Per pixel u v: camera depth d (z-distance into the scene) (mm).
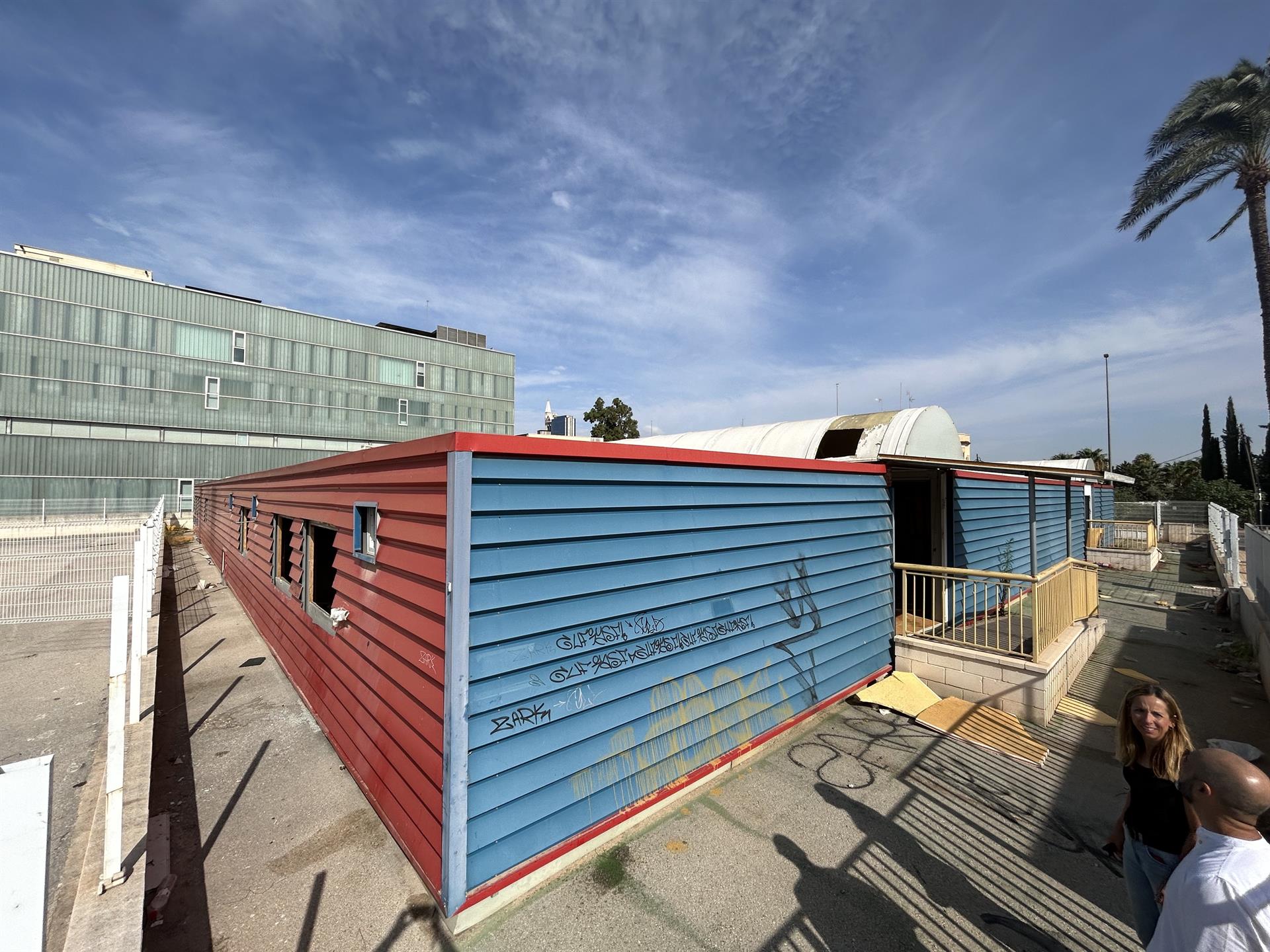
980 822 3723
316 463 5152
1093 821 3738
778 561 4816
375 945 2695
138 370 30234
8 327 26828
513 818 2871
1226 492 26172
